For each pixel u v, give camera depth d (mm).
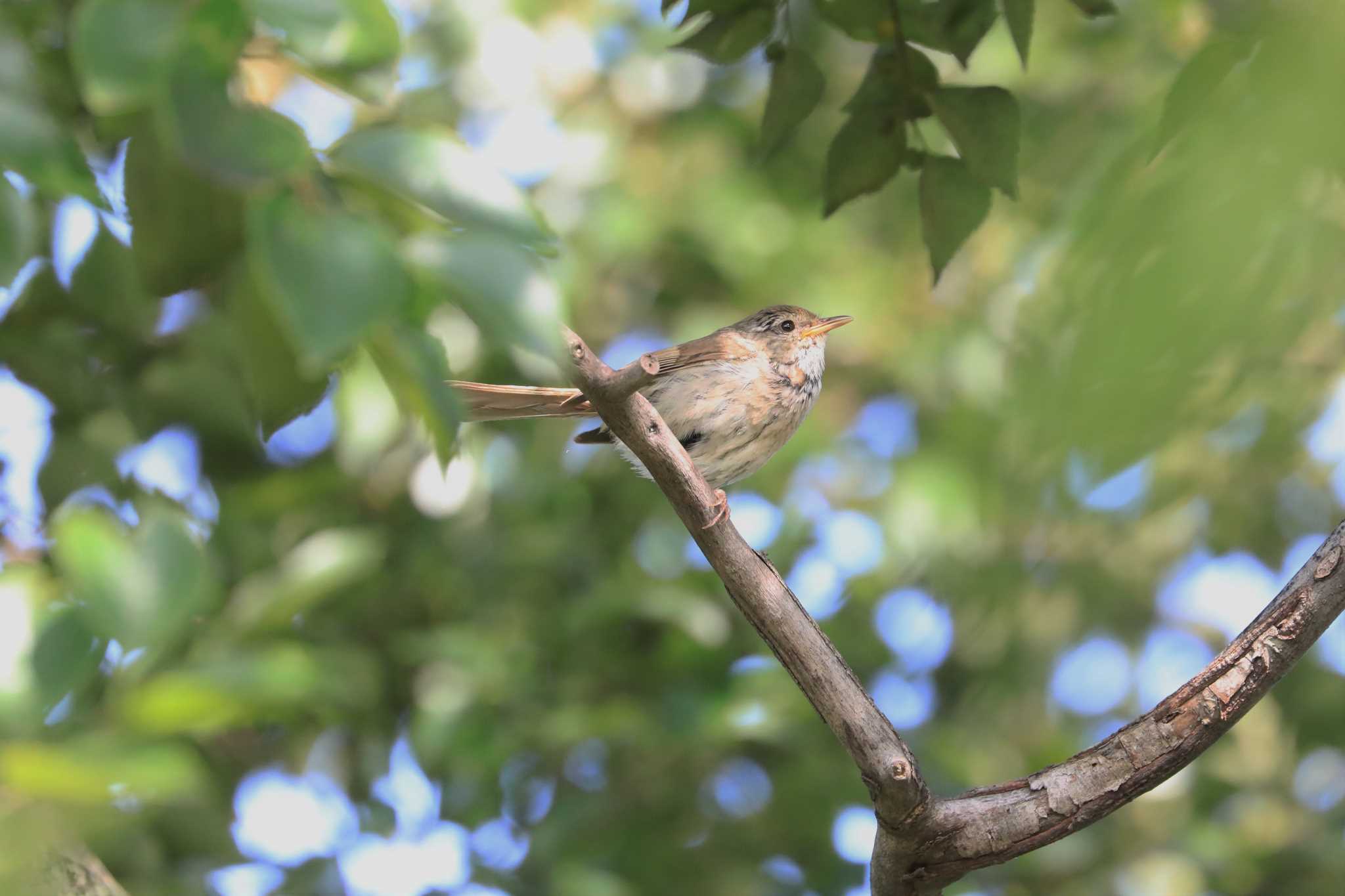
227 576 9172
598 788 10523
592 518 11867
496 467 11031
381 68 2967
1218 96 3230
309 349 2604
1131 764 5012
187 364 8047
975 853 5141
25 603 3777
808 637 5367
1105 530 9969
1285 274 2244
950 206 5625
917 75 5488
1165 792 11578
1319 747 11242
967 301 11836
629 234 11797
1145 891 10969
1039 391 2539
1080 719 11961
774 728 9930
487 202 2945
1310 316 2258
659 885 10336
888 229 12578
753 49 5723
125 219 3965
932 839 5176
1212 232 2264
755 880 10281
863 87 5570
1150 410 2371
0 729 3600
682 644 10570
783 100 5707
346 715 9547
